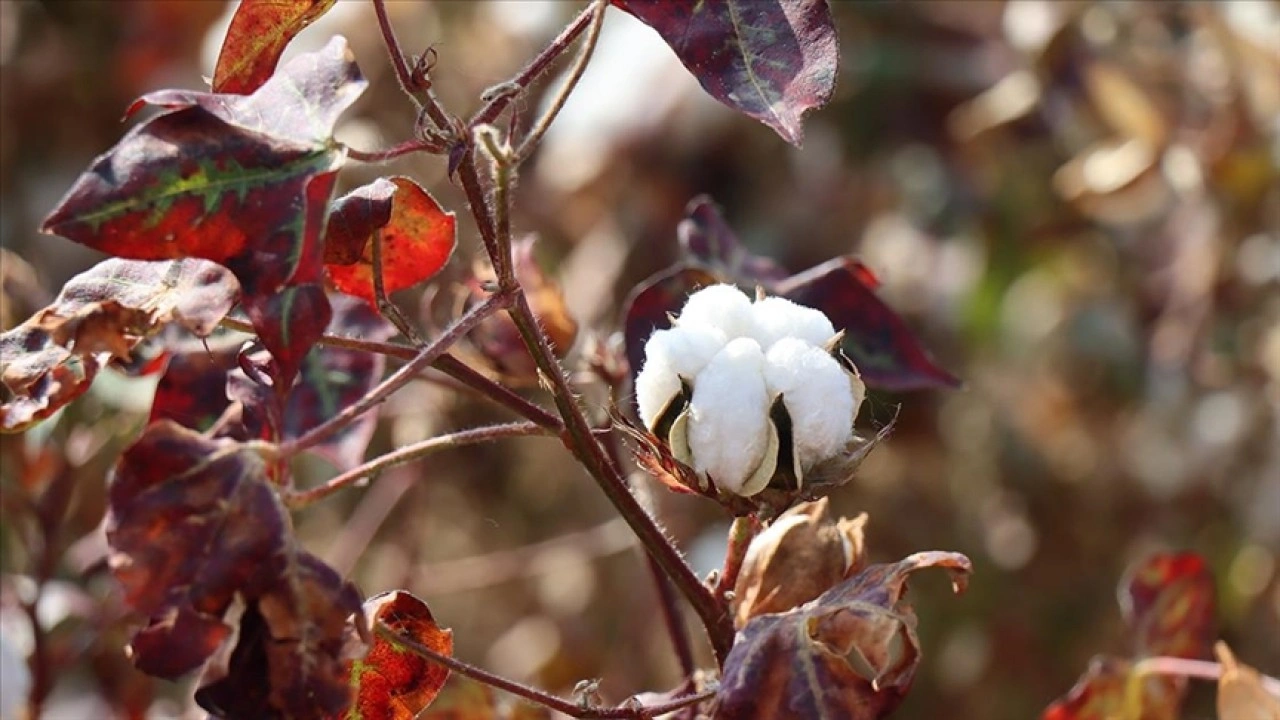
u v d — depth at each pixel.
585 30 1.11
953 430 2.10
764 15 1.06
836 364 1.10
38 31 2.09
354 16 1.91
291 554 1.04
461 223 1.74
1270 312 1.94
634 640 1.96
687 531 1.85
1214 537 2.08
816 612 1.09
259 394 1.10
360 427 1.24
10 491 1.48
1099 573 2.13
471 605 2.23
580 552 1.95
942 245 2.07
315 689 1.04
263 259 1.05
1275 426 2.01
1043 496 2.13
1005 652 2.13
